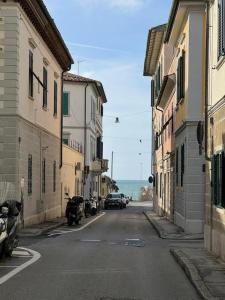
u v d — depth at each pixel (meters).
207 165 15.57
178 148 27.45
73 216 29.05
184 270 12.20
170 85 31.27
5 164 22.50
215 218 14.15
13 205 14.65
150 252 16.17
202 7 22.84
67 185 39.47
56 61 33.53
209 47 15.46
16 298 8.93
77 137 54.03
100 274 11.65
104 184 76.19
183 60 24.97
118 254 15.52
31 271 11.97
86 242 19.42
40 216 28.55
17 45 22.67
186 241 20.36
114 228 27.53
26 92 24.52
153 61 45.06
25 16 23.94
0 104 22.55
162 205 39.03
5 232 13.45
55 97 33.62
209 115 15.26
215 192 14.17
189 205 23.27
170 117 32.53
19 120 22.97
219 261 12.77
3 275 11.36
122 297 9.16
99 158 64.50
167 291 9.78
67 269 12.33
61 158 35.62
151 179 51.25
